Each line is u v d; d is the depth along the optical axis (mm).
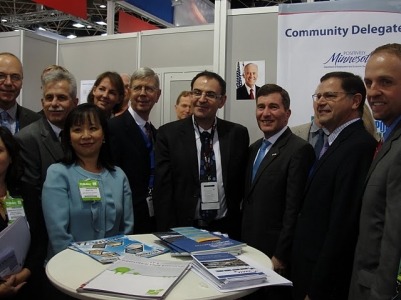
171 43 3523
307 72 2762
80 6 3850
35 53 4074
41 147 2164
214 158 2322
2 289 1643
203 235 1806
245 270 1363
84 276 1378
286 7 2789
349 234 1699
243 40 2971
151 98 2533
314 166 1934
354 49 2668
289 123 2809
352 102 1841
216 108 2314
